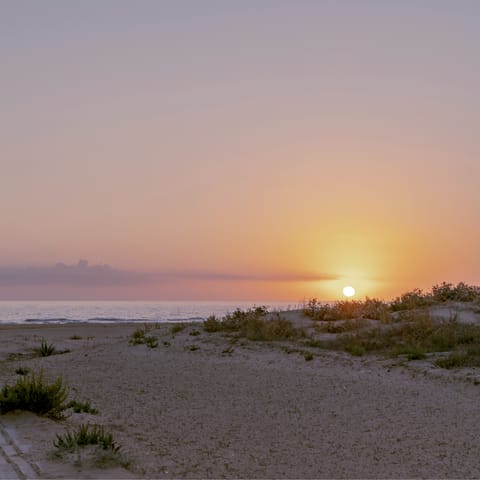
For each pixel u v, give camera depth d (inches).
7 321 2154.3
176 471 326.0
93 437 355.9
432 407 450.6
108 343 884.6
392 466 331.3
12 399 427.2
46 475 302.8
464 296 927.0
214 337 805.2
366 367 595.8
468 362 569.6
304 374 586.6
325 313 895.1
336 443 375.6
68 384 584.4
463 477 313.0
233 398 504.4
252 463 340.8
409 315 806.5
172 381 581.6
